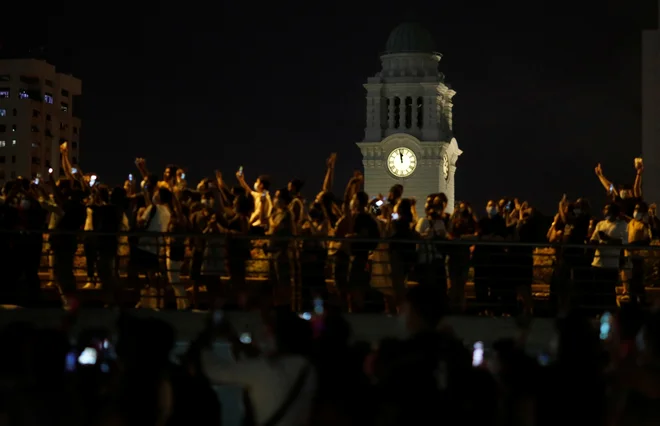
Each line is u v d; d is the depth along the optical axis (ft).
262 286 44.32
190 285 82.99
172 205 77.71
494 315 80.69
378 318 72.23
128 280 76.18
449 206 246.27
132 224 84.53
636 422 33.96
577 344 35.58
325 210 82.28
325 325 35.81
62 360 34.17
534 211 80.64
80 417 36.17
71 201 74.18
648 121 117.80
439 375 33.09
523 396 35.65
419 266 75.36
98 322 71.46
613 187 95.55
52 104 369.09
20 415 33.78
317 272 78.02
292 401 37.04
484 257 78.38
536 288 89.30
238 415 61.00
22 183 79.71
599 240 81.05
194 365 37.11
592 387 35.17
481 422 32.76
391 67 246.88
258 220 86.84
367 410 34.22
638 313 39.01
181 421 34.53
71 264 73.56
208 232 77.20
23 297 75.31
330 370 34.91
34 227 74.08
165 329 33.83
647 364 34.24
